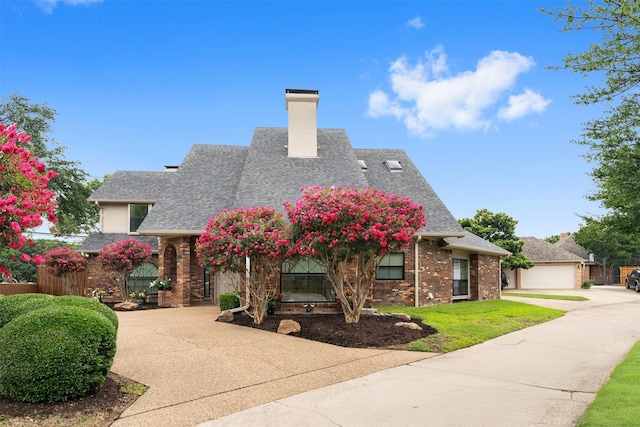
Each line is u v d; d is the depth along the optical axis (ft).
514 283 112.37
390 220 32.81
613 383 20.63
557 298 76.18
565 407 17.74
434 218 53.88
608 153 20.75
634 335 37.22
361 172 57.98
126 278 58.13
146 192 69.10
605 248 129.90
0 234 18.72
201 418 16.39
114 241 62.28
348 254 35.35
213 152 69.87
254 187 53.72
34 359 16.89
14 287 60.44
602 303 67.87
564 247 143.02
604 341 34.04
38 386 16.87
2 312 22.43
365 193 34.99
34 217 19.40
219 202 57.77
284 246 34.78
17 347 16.99
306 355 26.71
